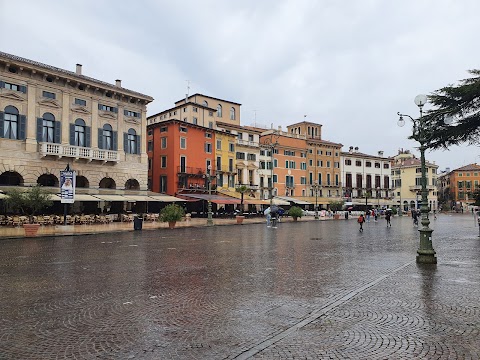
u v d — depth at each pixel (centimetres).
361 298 869
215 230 3366
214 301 849
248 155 7106
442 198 14075
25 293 930
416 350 557
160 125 5900
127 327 669
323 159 8675
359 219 3284
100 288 986
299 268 1302
